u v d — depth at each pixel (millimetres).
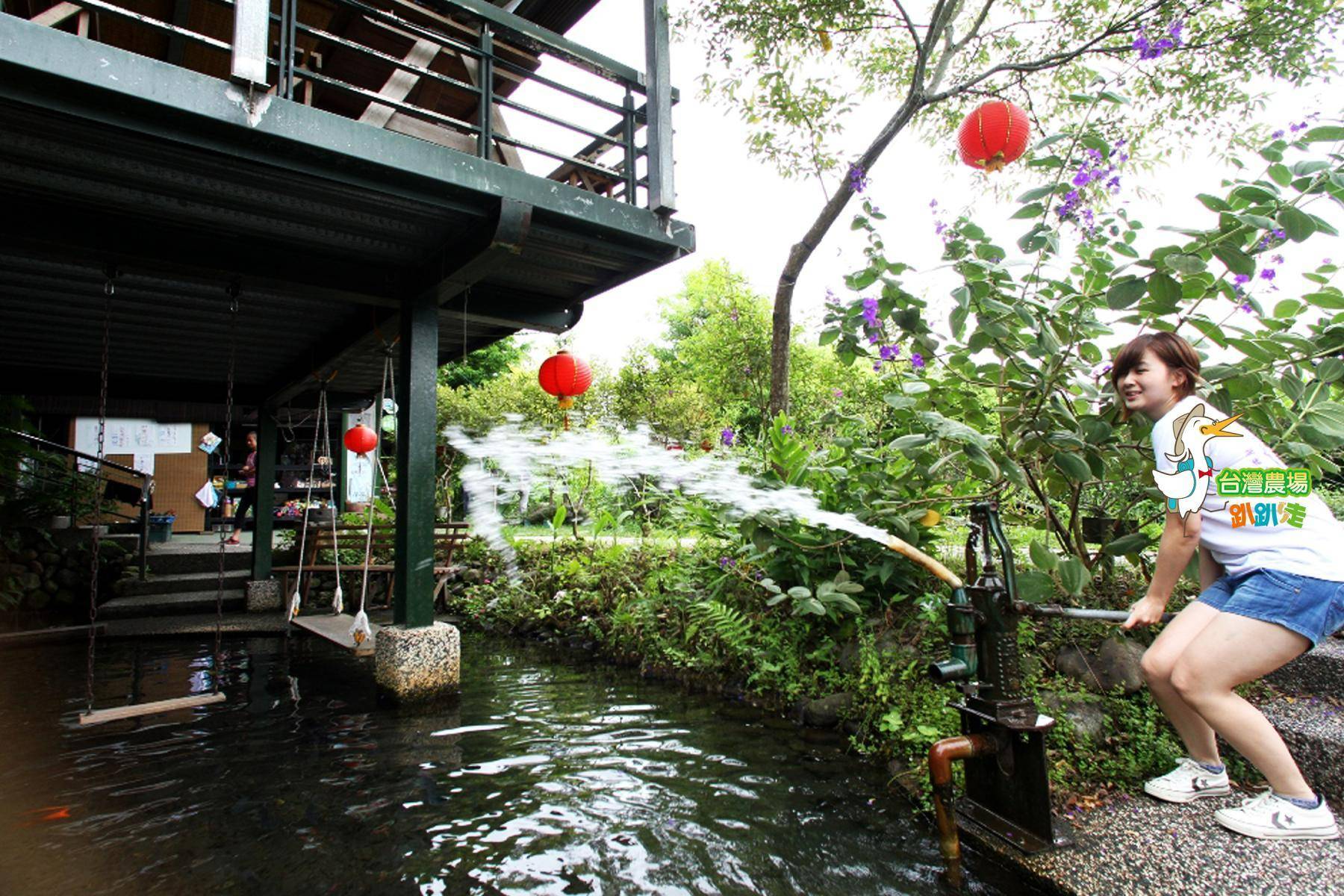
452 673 4492
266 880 2301
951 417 3576
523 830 2648
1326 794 2424
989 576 2371
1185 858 2066
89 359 6848
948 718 3078
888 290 3254
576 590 6484
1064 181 3014
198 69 5426
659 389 12828
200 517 12086
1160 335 2271
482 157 3975
